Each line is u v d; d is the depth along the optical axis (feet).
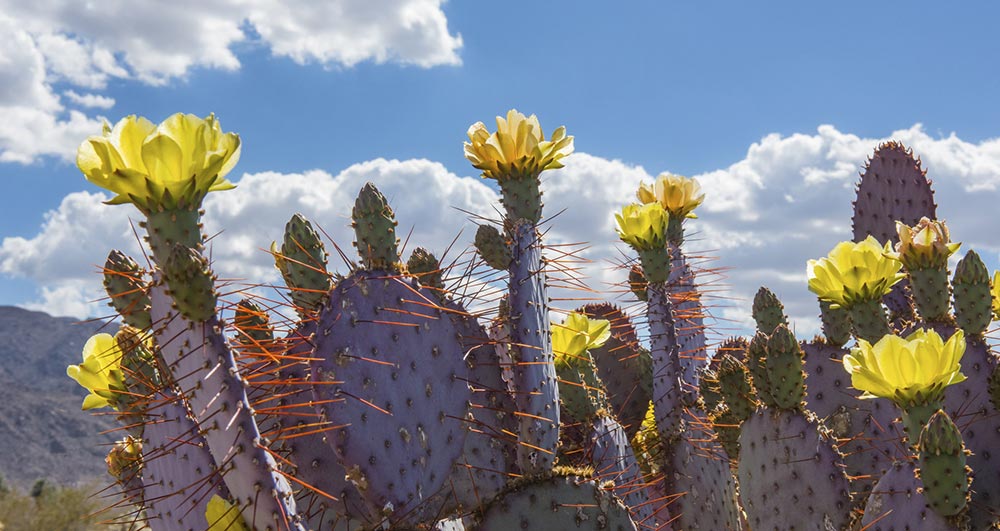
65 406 320.29
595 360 14.55
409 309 7.14
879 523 8.52
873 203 16.03
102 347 7.58
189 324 5.34
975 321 10.62
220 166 5.35
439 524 7.38
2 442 274.98
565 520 7.77
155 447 6.53
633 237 12.87
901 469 8.53
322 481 7.07
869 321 10.21
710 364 15.17
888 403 11.26
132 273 6.15
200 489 6.02
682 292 14.87
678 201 14.93
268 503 5.30
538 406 8.15
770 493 10.30
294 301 8.11
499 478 8.54
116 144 5.26
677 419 12.62
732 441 12.49
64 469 259.60
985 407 10.37
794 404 10.31
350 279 7.02
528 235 8.55
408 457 6.72
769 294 13.24
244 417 5.35
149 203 5.22
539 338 8.34
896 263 10.18
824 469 10.02
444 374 7.22
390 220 7.42
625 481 10.05
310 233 8.18
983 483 10.21
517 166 8.54
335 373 6.61
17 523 52.75
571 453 10.07
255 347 7.20
